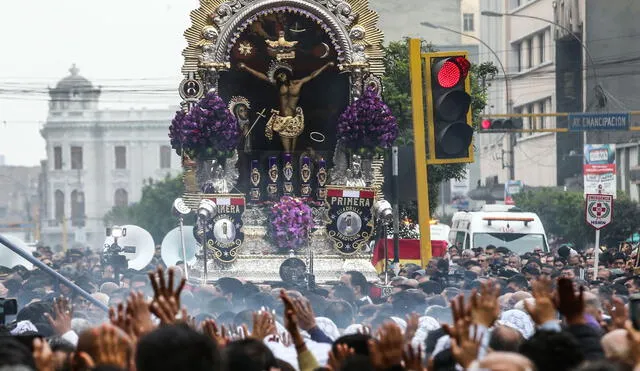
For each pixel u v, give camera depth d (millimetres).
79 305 40812
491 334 22594
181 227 55156
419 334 31953
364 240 55312
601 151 96938
